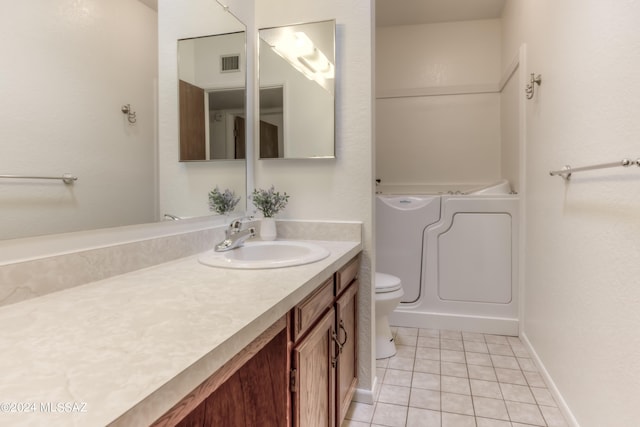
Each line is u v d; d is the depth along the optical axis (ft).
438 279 9.33
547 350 6.48
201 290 3.04
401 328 9.41
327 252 4.64
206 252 4.86
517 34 9.05
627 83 3.82
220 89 5.42
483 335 8.89
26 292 2.76
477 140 11.66
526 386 6.48
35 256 2.90
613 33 4.11
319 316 3.95
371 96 5.80
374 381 6.22
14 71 2.75
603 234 4.34
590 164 4.69
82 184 3.30
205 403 3.39
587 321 4.78
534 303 7.43
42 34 2.95
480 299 9.07
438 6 10.79
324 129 5.91
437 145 11.98
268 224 5.80
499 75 11.43
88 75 3.35
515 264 8.81
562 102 5.71
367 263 5.83
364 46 5.78
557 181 5.97
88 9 3.35
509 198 8.81
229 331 2.17
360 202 5.85
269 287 3.13
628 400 3.78
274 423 3.21
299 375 3.34
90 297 2.84
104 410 1.40
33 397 1.47
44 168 2.97
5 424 1.30
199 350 1.91
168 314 2.46
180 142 4.60
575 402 5.17
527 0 7.98
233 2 5.69
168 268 3.89
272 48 6.17
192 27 4.77
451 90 11.80
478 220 9.05
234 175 5.79
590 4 4.71
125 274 3.60
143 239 3.93
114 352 1.88
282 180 6.20
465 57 11.69
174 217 4.49
